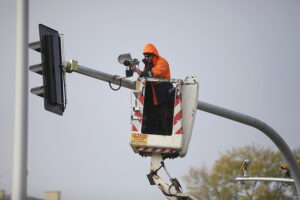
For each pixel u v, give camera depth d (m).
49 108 23.22
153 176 22.84
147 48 25.05
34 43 23.25
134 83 24.95
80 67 23.97
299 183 29.97
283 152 29.14
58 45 23.58
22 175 19.89
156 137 22.70
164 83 24.52
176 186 22.66
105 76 24.64
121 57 24.75
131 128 22.80
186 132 23.00
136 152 23.12
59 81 23.44
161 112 24.52
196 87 23.30
